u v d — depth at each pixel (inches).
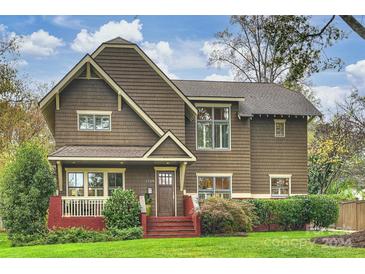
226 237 1082.7
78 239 1071.0
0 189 1182.9
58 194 1227.2
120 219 1137.4
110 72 1352.1
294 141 1503.4
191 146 1422.2
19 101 1948.8
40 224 1132.5
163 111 1354.6
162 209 1286.9
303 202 1291.8
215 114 1443.2
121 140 1295.5
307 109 1509.6
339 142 1824.6
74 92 1285.7
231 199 1253.7
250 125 1486.2
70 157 1183.6
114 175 1275.8
